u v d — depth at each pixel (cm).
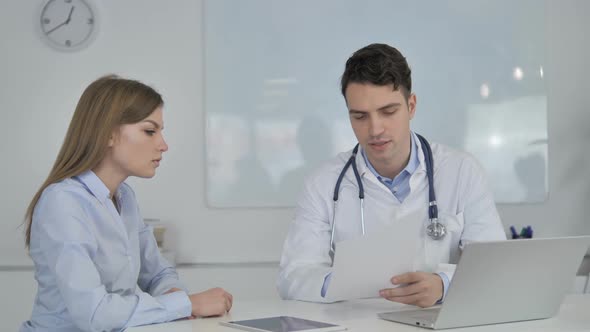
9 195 351
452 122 368
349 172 220
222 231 360
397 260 170
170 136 358
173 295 171
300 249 215
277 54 360
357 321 162
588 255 360
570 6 375
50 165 354
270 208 362
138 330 157
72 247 169
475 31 368
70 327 178
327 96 362
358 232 218
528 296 159
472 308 153
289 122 362
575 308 182
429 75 366
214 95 358
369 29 364
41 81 353
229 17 358
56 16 353
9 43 352
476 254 146
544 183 374
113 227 183
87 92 185
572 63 376
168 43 358
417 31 365
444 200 214
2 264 349
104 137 181
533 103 373
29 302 338
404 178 217
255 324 158
